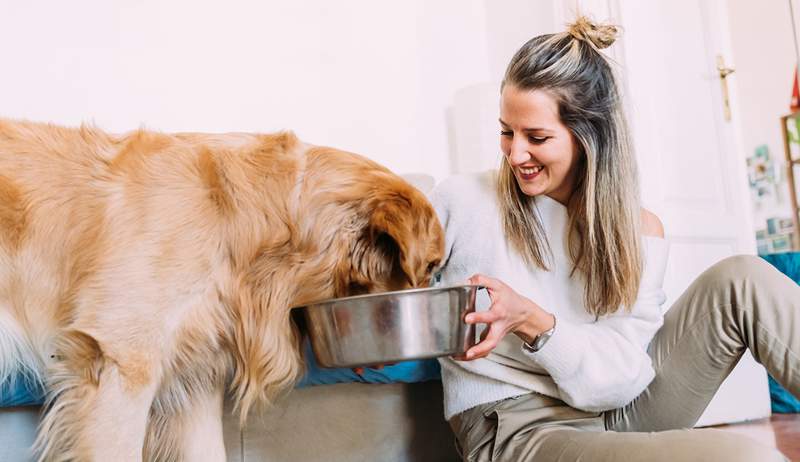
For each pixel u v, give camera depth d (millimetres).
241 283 1329
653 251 1427
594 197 1336
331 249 1374
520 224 1409
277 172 1384
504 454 1298
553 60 1294
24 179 1332
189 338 1282
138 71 2814
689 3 3209
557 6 3115
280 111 3070
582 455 1127
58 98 2662
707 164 3148
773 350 1250
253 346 1353
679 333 1386
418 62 3406
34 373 1362
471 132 3102
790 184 5449
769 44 5676
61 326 1282
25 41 2629
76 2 2727
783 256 3285
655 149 2906
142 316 1218
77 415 1199
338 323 1166
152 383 1226
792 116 5422
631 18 2938
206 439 1411
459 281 1462
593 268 1353
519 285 1395
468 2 3586
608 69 1363
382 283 1384
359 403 1757
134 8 2830
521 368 1385
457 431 1476
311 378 1617
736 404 2939
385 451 1780
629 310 1354
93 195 1305
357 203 1377
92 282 1231
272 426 1660
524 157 1312
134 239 1242
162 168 1313
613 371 1272
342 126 3191
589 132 1316
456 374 1436
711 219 3088
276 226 1350
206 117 2926
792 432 2518
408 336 1126
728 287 1309
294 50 3125
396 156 3293
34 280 1309
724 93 3305
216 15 2984
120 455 1182
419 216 1348
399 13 3389
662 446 1015
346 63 3232
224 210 1312
